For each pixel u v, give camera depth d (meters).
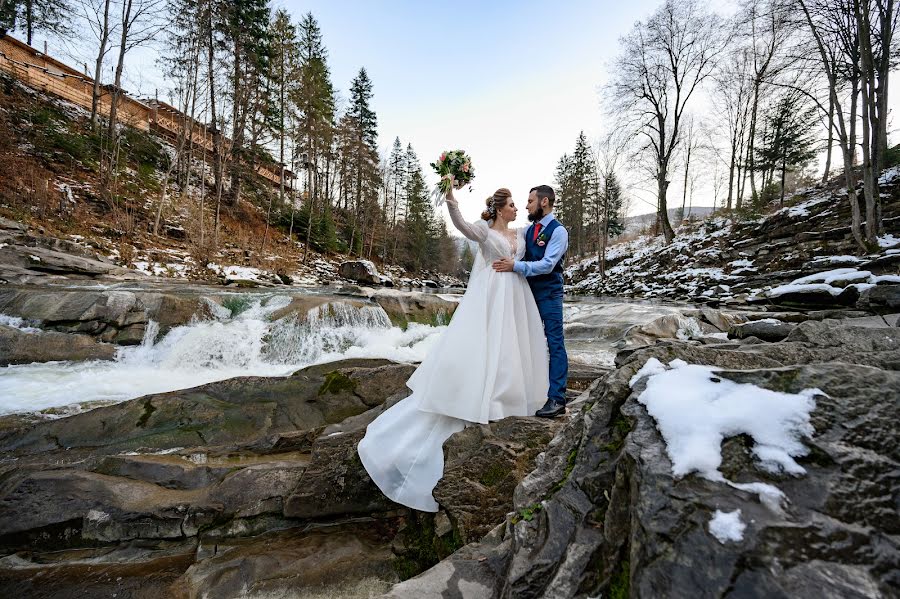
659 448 1.26
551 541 1.44
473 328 2.42
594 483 1.48
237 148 21.70
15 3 19.19
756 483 1.07
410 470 2.41
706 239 18.17
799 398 1.23
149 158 20.53
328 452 2.87
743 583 0.88
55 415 4.17
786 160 20.70
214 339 6.12
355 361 5.23
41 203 12.22
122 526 2.63
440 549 2.25
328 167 30.33
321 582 2.23
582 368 4.51
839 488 1.02
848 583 0.83
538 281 2.70
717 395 1.35
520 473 2.19
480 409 2.30
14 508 2.68
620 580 1.15
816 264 10.88
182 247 15.02
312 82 24.91
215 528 2.67
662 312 8.24
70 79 20.69
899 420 1.11
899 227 11.54
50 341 5.44
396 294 8.88
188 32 17.86
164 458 3.29
